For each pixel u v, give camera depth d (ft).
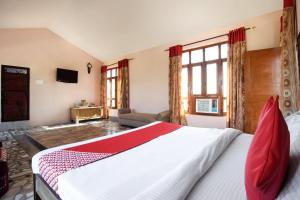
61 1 13.39
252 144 2.50
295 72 9.18
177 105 15.23
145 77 18.44
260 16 11.22
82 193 2.85
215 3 11.12
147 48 18.08
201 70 14.38
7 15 13.64
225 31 12.87
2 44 16.31
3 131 15.67
